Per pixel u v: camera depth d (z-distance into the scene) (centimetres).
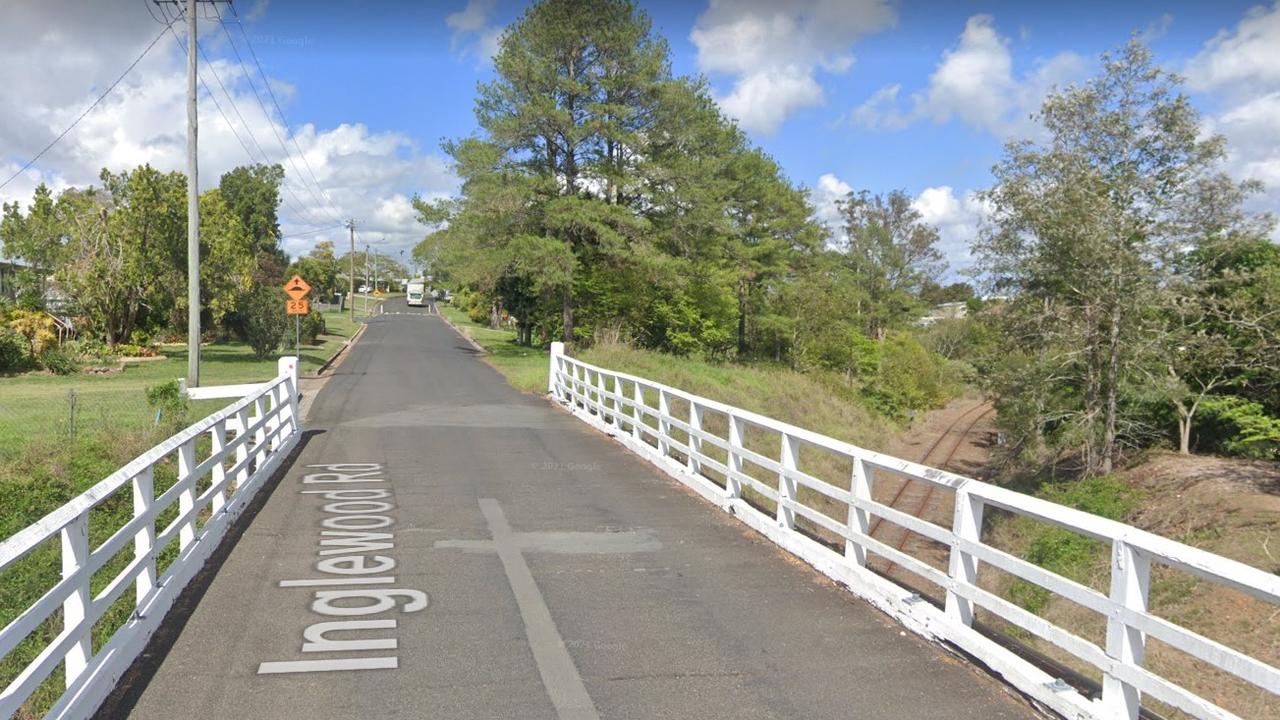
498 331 7019
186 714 436
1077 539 1541
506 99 3681
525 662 508
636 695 462
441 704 449
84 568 447
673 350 4366
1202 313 1878
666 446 1227
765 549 780
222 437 850
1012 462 2591
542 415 1878
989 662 490
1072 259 1956
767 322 5266
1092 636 1185
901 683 481
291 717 433
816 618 592
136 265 3372
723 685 477
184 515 673
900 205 7788
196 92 2275
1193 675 995
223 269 3525
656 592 649
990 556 498
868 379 5338
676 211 3859
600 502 983
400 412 1892
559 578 683
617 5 3625
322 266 11644
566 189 3800
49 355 2881
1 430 1422
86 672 443
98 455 1199
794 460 798
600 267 4050
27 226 3347
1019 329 2098
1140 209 1938
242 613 591
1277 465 1784
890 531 2108
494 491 1041
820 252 5806
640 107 3750
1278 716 876
